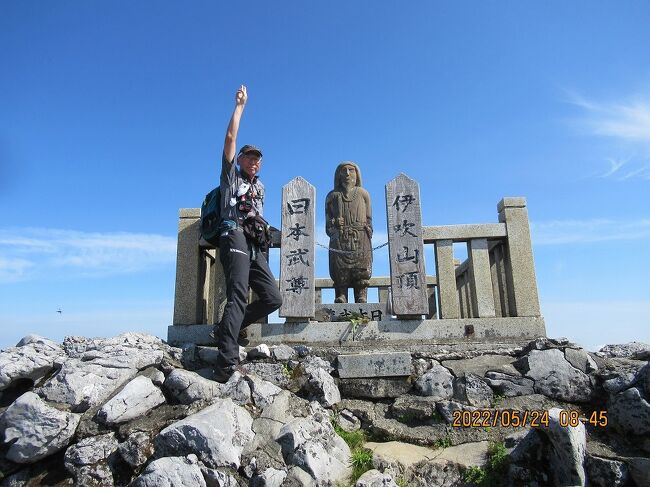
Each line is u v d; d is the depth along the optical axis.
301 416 5.23
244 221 5.75
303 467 4.45
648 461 4.48
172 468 4.14
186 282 7.27
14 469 4.59
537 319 6.88
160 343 6.38
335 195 8.42
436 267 7.52
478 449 5.10
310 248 7.05
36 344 5.53
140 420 4.82
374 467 4.77
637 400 5.12
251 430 4.80
